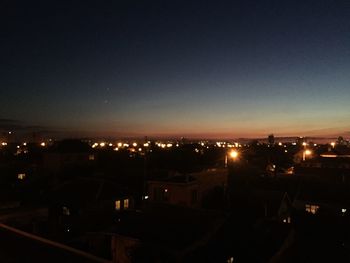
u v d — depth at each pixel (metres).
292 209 25.28
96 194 24.66
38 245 3.68
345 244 18.27
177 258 13.02
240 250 14.38
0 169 41.19
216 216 16.02
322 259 15.96
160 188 23.22
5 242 3.76
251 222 17.98
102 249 16.67
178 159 55.22
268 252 14.64
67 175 40.56
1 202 22.88
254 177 35.31
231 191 25.56
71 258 3.29
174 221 15.59
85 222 21.59
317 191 29.03
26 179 37.34
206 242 14.43
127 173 38.09
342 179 34.69
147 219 15.96
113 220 22.12
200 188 23.89
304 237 19.42
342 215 24.17
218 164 47.56
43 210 21.44
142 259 13.30
